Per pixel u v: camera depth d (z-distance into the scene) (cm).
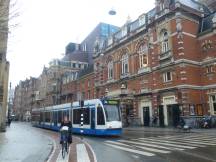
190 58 3262
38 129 3744
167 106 3375
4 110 3103
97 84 5291
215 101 3081
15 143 1748
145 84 3844
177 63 3238
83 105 2344
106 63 4975
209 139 1809
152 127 3366
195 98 3186
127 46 4344
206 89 3200
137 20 4203
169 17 3444
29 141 1889
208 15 3406
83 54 8294
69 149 1475
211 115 3041
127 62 4344
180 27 3272
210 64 3184
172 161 1042
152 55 3703
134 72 4112
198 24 3475
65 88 7394
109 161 1074
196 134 2248
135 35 4109
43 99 9088
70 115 2772
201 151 1280
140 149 1416
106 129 2145
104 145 1656
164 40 3550
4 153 1278
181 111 3106
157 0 3700
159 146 1509
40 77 9831
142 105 3866
